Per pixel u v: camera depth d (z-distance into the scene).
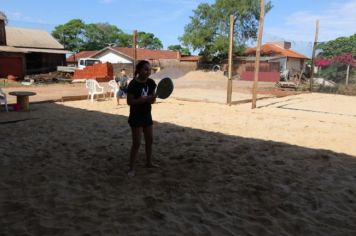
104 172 5.52
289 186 5.13
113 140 7.59
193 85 27.97
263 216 4.12
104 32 77.75
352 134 9.01
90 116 10.70
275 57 46.00
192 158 6.32
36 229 3.68
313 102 17.09
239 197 4.69
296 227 3.91
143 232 3.66
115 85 15.53
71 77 35.94
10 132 8.26
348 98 19.62
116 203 4.37
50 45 43.81
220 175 5.51
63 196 4.55
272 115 12.02
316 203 4.56
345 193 4.93
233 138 8.11
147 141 5.64
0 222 3.81
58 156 6.34
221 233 3.70
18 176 5.27
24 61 34.22
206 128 9.27
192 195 4.69
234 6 46.06
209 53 49.06
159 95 5.57
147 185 5.01
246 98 18.00
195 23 48.44
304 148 7.35
